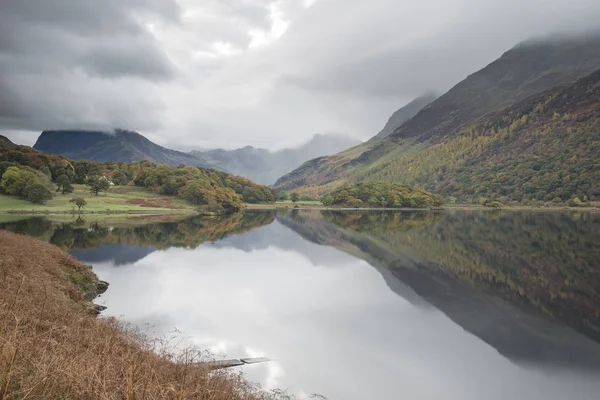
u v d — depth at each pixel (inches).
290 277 1413.6
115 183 7022.6
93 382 310.5
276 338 808.3
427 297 1175.6
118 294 1066.7
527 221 4141.2
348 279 1401.3
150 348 577.6
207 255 1835.6
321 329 879.7
